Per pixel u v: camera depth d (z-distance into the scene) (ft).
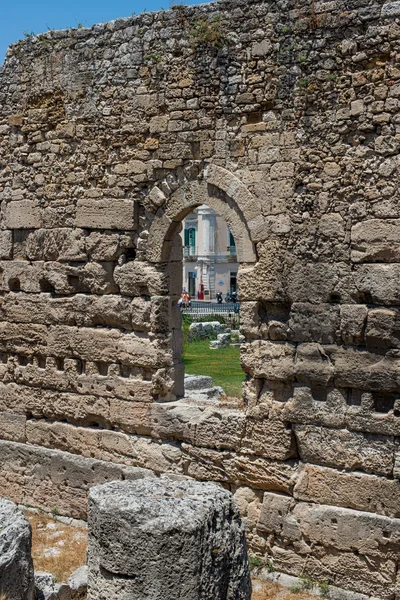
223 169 44.34
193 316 182.19
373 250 39.37
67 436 52.06
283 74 42.06
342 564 40.68
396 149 38.75
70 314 51.55
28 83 52.70
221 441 45.06
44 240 52.60
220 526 31.19
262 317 43.73
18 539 34.19
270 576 42.63
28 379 54.08
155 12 46.88
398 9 38.32
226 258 267.59
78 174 50.65
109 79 48.85
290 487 42.55
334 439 41.01
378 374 39.27
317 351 41.27
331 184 40.73
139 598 29.84
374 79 39.22
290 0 41.81
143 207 48.34
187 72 45.52
